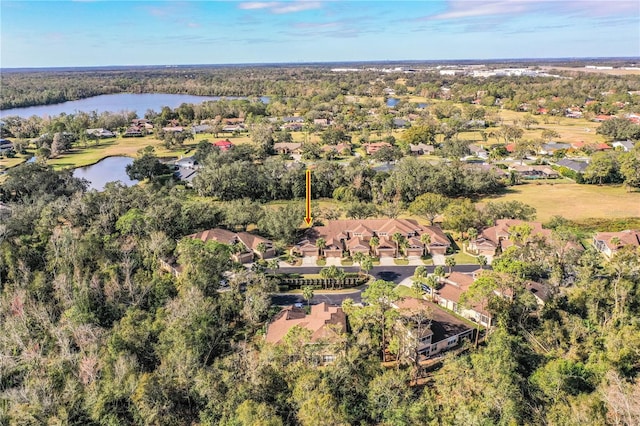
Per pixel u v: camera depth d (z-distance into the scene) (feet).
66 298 204.23
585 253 234.38
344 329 186.29
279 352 152.66
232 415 129.08
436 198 318.86
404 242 276.82
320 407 124.06
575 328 171.42
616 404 120.16
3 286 213.46
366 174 410.93
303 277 250.98
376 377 143.13
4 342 175.73
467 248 289.12
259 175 406.82
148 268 235.20
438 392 144.15
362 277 251.39
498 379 135.33
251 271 238.48
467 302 193.47
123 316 197.16
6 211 290.97
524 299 181.88
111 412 135.33
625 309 183.93
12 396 139.64
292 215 289.94
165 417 134.21
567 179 458.09
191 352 152.46
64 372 155.12
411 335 171.53
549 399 135.13
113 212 285.23
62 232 241.14
